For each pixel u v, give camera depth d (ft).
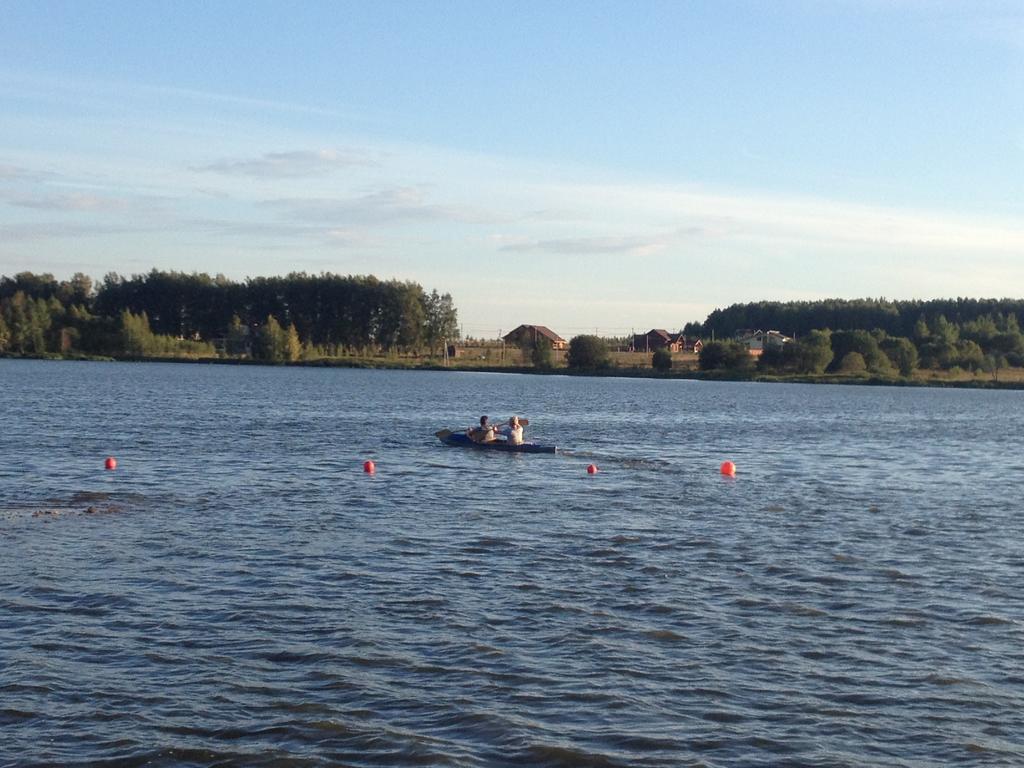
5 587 71.26
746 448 188.44
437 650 60.54
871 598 73.15
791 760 47.96
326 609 68.03
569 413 285.23
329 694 54.08
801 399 405.59
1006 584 77.82
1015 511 113.80
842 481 139.54
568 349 640.99
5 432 178.81
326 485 123.65
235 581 74.54
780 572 80.33
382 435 193.36
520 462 151.23
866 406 363.97
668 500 116.98
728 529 98.43
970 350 611.47
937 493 128.77
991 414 331.98
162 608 67.56
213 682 55.31
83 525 94.02
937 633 65.41
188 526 94.73
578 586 75.05
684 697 54.60
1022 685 56.80
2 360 637.71
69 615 65.67
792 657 60.54
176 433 186.60
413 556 83.97
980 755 48.65
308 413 253.44
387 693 54.29
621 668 58.34
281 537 90.58
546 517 103.71
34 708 51.70
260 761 47.03
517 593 72.74
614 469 146.00
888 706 53.78
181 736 49.21
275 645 60.90
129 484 121.29
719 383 596.70
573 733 50.21
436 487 123.85
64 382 371.35
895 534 97.50
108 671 56.54
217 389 357.82
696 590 74.49
